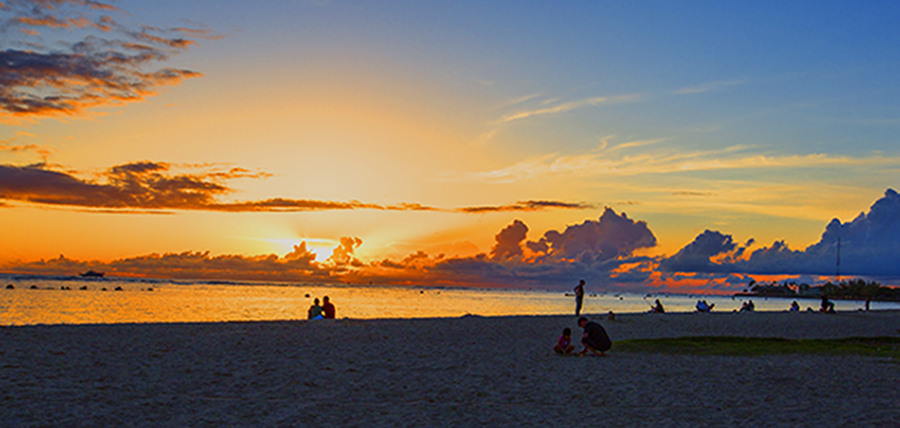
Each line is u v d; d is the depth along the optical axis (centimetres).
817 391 1212
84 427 797
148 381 1139
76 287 10350
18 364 1238
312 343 1822
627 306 10144
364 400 1043
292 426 852
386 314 5391
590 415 967
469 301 10856
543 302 11975
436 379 1272
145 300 6544
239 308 5634
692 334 2555
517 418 938
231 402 991
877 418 960
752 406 1055
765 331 2866
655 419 945
